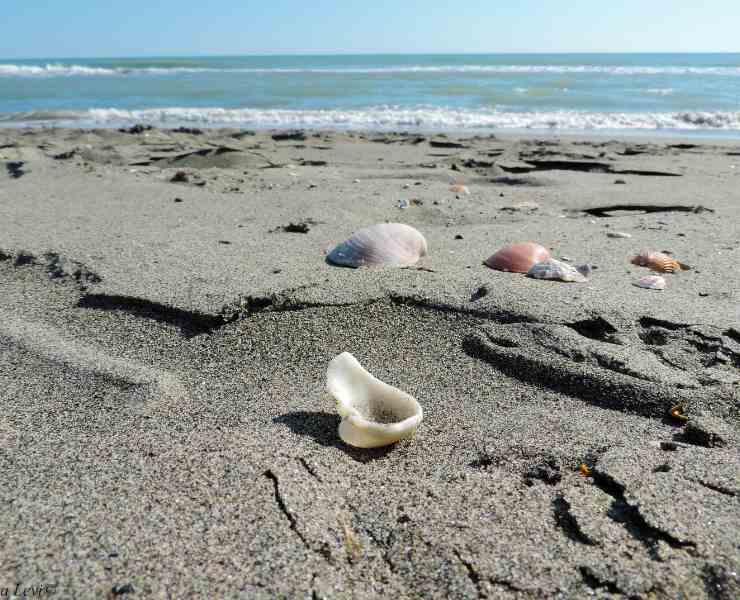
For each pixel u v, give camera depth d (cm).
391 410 25
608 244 49
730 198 67
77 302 37
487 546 18
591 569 17
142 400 27
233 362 31
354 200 66
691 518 18
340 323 34
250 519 19
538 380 29
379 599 16
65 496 20
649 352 30
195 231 52
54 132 127
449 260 44
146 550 18
